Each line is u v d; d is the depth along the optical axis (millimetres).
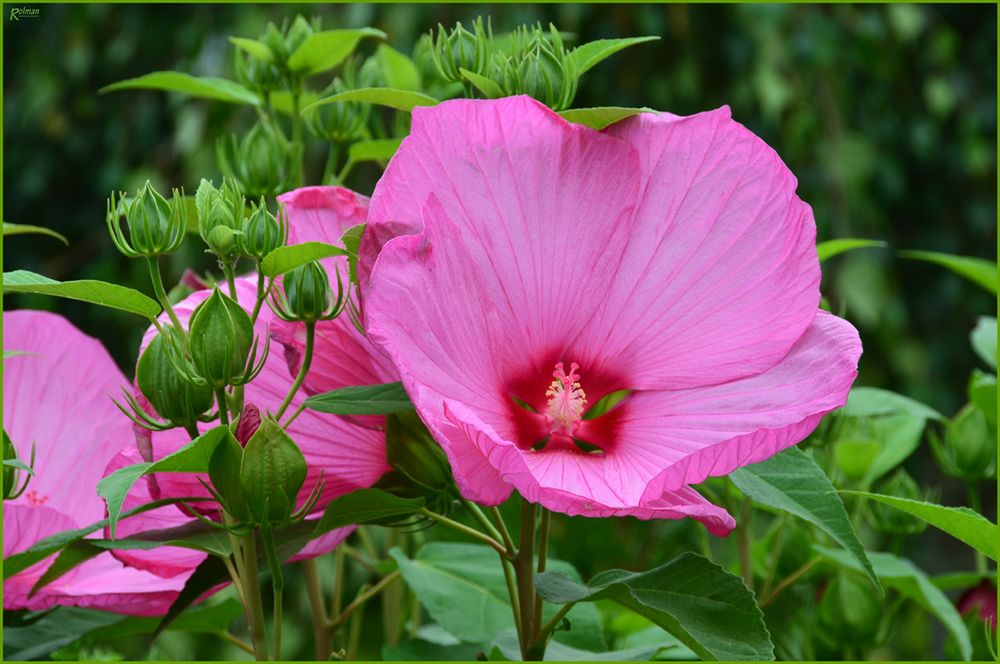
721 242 1097
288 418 1116
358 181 3018
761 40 3363
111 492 1001
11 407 1229
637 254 1106
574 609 1274
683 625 1040
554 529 1691
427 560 1297
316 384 1099
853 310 3318
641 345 1107
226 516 1083
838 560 1274
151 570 1145
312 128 1289
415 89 1344
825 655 1367
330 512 1063
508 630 1233
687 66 3338
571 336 1111
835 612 1342
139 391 1081
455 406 1021
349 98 1137
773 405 1069
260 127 1266
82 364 1245
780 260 1088
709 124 1096
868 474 1413
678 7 3334
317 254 1027
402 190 1060
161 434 1104
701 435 1076
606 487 1066
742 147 1094
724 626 1040
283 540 1100
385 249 1024
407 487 1118
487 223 1083
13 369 1229
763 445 1018
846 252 3389
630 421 1104
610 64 3332
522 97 1073
